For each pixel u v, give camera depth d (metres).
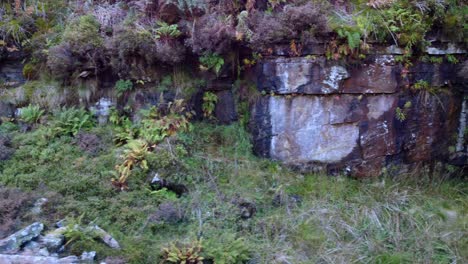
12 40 6.41
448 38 5.91
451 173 6.30
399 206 5.50
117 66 6.05
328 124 5.86
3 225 4.51
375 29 5.53
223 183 5.58
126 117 6.25
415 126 6.03
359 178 5.96
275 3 5.80
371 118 5.83
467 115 6.23
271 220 5.11
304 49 5.66
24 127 6.09
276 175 5.80
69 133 5.94
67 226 4.41
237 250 4.50
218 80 6.28
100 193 5.14
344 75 5.67
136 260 4.32
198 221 4.96
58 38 6.42
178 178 5.43
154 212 4.98
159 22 6.04
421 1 5.72
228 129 6.21
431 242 4.93
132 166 5.41
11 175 5.25
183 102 6.16
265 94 5.96
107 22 6.34
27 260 4.07
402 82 5.80
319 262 4.64
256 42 5.66
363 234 5.04
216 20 5.83
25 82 6.50
